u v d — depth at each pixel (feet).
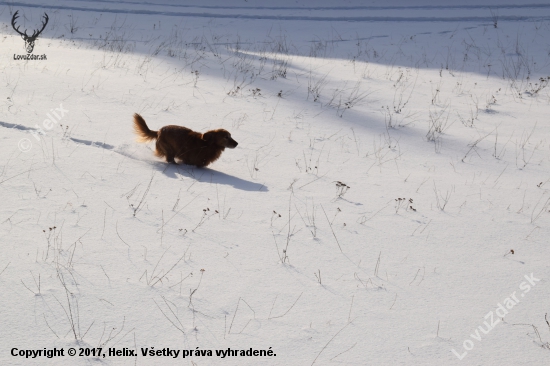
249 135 26.58
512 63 46.96
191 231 16.52
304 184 21.18
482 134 29.81
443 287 14.57
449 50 50.96
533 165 25.32
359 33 56.34
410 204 19.94
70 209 17.13
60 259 14.29
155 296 13.14
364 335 12.34
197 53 44.39
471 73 43.96
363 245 16.60
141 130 22.53
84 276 13.65
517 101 36.68
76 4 60.64
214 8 63.82
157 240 15.78
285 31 56.49
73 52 40.50
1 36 44.78
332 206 19.29
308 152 25.02
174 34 52.29
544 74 43.80
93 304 12.63
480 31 56.85
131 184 19.62
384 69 44.16
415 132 29.48
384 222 18.26
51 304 12.48
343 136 27.78
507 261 16.20
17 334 11.44
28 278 13.33
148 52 43.21
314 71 41.93
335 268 15.16
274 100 33.09
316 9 64.75
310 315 12.93
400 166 24.21
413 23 59.82
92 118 26.13
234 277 14.26
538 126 31.68
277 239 16.55
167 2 64.95
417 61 47.39
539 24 58.75
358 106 33.63
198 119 27.99
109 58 39.40
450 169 24.29
